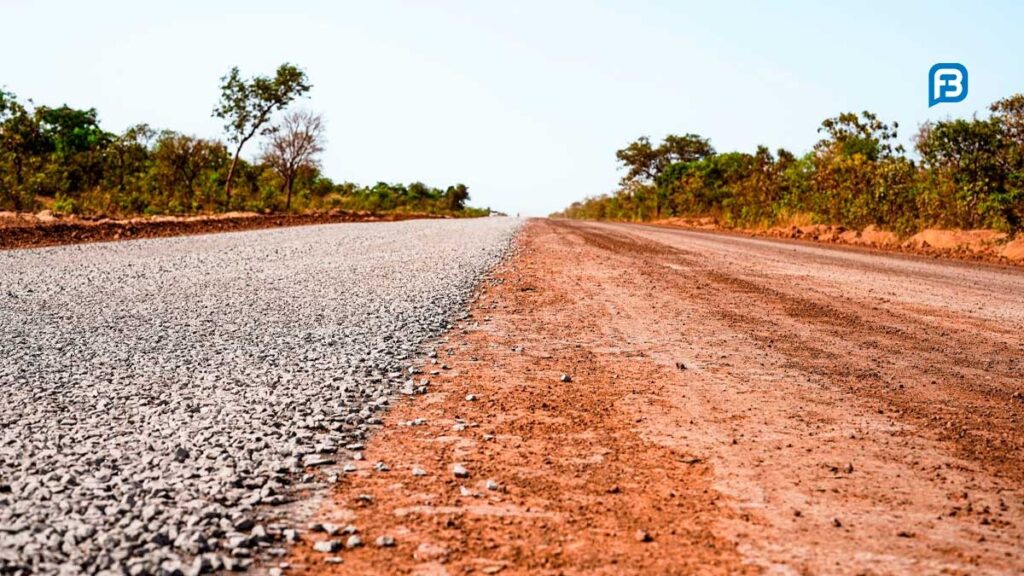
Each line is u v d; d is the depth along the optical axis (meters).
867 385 5.69
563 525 3.26
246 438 4.25
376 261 15.33
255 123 35.19
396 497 3.57
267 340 7.17
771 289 11.45
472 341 7.41
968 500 3.52
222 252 16.70
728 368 6.27
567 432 4.57
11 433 4.26
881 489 3.65
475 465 4.00
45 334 7.26
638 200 69.88
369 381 5.70
